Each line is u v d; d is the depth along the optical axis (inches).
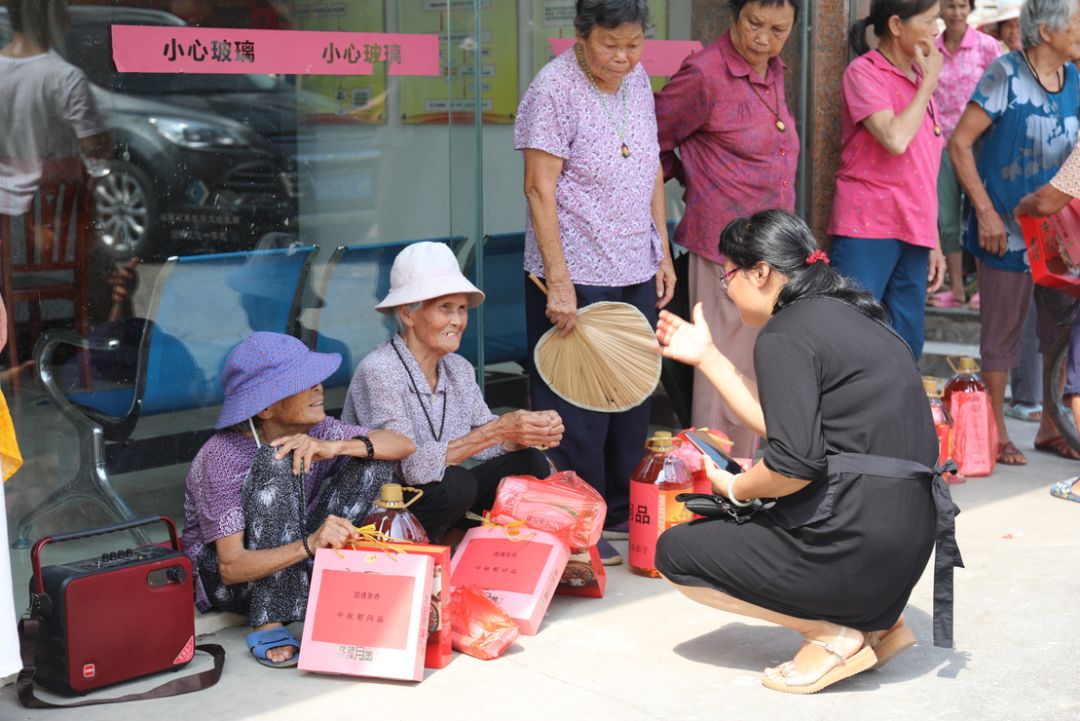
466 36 180.5
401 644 132.0
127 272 153.2
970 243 227.3
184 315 158.4
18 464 128.3
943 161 297.0
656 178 182.5
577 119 168.1
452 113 181.3
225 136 160.1
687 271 198.5
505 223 195.3
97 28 148.0
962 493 205.8
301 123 167.2
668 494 163.5
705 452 137.8
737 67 183.8
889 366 126.8
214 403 162.6
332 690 131.6
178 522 160.7
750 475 127.5
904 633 135.3
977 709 128.0
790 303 130.3
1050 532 185.0
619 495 185.9
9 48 141.9
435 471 149.3
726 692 131.5
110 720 124.6
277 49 163.5
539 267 173.0
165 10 153.3
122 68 150.6
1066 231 196.4
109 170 150.8
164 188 155.7
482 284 188.7
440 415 154.2
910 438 126.9
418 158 179.2
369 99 172.9
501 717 125.2
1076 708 128.3
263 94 163.0
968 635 147.5
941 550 129.3
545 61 196.7
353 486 147.3
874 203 205.0
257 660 139.3
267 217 165.5
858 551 125.6
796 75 217.9
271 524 140.0
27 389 146.6
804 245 131.0
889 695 131.2
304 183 168.6
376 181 175.0
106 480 153.6
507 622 141.9
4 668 122.3
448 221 183.5
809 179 219.9
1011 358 224.4
